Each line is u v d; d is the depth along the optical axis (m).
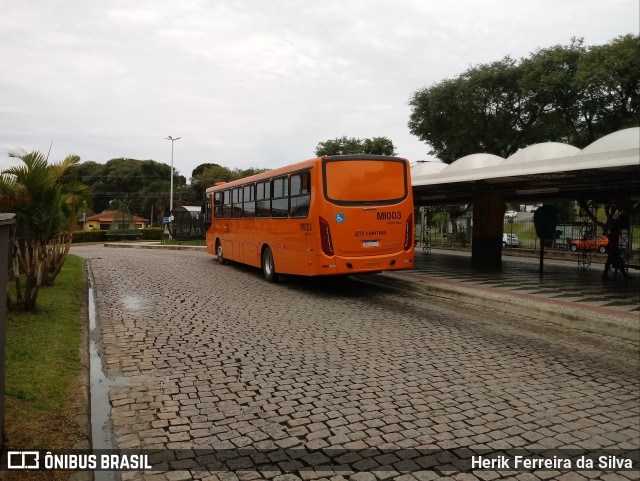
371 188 11.18
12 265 11.14
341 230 10.83
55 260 11.59
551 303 9.55
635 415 4.55
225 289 12.23
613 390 5.21
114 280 13.84
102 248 32.50
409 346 6.87
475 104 29.94
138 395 4.98
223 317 8.78
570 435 4.13
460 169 14.97
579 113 27.64
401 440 4.01
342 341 7.11
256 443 3.96
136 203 78.62
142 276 14.84
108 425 4.30
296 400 4.84
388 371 5.74
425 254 24.45
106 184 79.00
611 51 24.12
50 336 6.84
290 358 6.24
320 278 14.62
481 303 10.38
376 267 11.16
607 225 24.48
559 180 14.03
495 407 4.70
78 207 11.28
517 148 30.69
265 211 13.63
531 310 9.21
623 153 9.74
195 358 6.24
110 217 75.06
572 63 26.77
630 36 24.30
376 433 4.14
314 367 5.87
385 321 8.56
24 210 8.10
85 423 4.14
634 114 24.98
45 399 4.56
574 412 4.61
